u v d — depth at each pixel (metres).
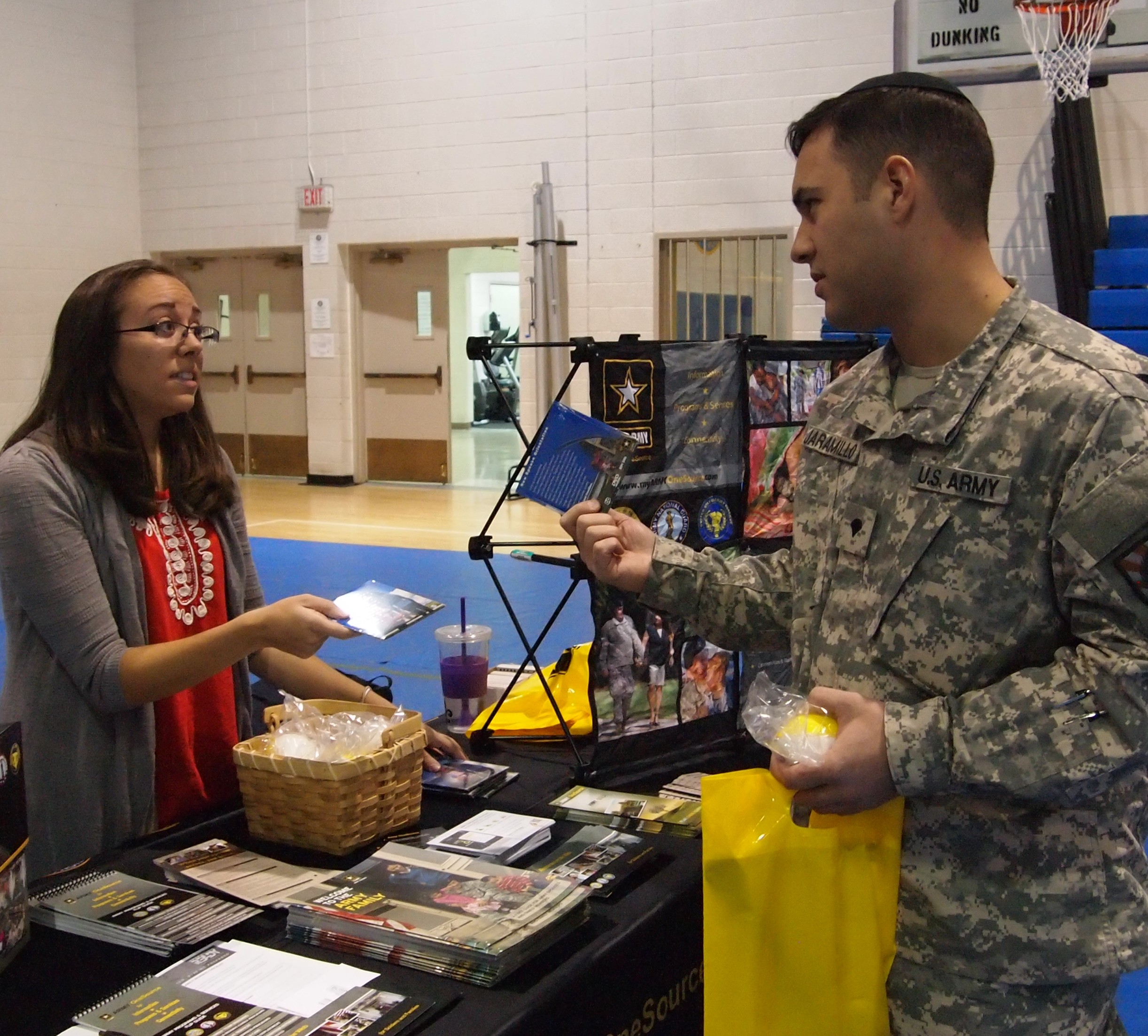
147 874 1.37
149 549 1.68
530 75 8.18
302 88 8.97
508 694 2.05
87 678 1.55
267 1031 0.99
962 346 1.08
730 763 1.90
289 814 1.42
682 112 7.77
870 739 1.00
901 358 1.15
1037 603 1.02
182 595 1.72
